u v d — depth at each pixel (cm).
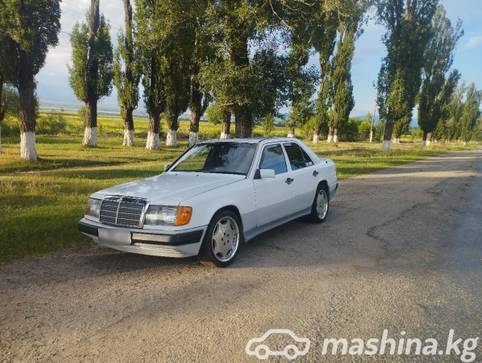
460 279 475
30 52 1670
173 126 3192
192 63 2605
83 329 339
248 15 1251
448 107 6525
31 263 503
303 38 1437
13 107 4128
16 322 349
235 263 516
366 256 557
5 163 1594
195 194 475
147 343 318
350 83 4653
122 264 506
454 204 1004
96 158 1939
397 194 1155
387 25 3253
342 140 7375
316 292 426
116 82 2859
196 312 374
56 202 852
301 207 680
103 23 2767
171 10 1574
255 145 603
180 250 451
